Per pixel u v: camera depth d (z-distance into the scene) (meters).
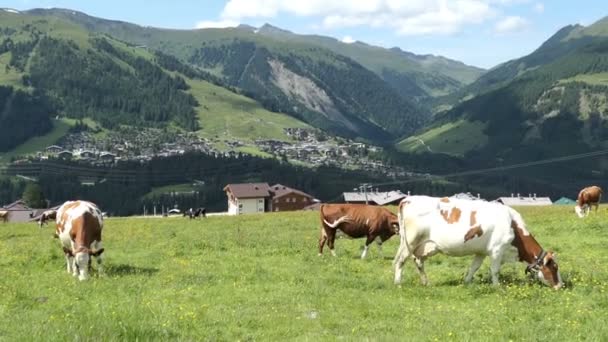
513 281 21.05
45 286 21.91
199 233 46.84
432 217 21.36
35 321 15.54
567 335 14.15
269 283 22.17
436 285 21.31
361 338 14.07
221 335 14.75
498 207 21.11
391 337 14.07
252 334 15.02
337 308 17.92
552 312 16.48
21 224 70.50
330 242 30.16
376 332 15.09
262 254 31.27
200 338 13.83
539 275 20.48
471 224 20.81
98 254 23.80
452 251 21.20
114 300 19.08
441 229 21.19
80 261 23.05
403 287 20.86
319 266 26.36
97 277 23.56
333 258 28.97
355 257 30.03
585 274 21.41
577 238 32.03
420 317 16.62
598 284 19.77
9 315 16.72
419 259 21.80
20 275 24.75
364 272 25.00
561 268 23.27
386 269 25.44
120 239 42.75
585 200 47.88
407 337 14.19
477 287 19.91
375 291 20.50
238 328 15.52
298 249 32.56
